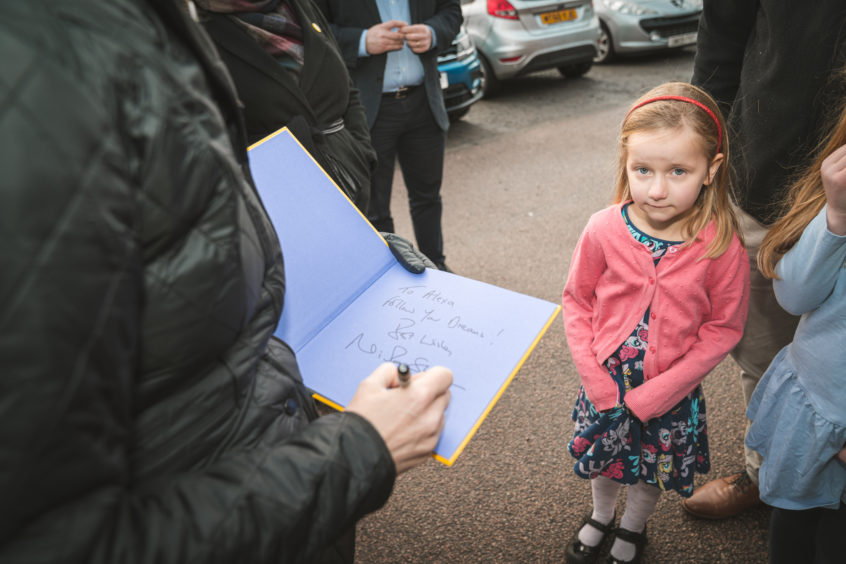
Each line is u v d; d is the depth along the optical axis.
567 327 1.41
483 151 4.97
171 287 0.48
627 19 6.59
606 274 1.34
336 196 1.04
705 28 1.50
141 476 0.54
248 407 0.64
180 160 0.47
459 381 0.81
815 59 1.18
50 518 0.40
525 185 4.26
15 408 0.36
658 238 1.27
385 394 0.66
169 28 0.53
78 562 0.40
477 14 6.04
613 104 5.78
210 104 0.53
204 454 0.59
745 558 1.61
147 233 0.46
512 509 1.82
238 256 0.54
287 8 1.48
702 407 1.41
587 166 4.48
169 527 0.47
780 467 1.19
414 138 2.73
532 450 2.03
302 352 0.91
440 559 1.68
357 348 0.90
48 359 0.37
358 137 1.82
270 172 1.00
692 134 1.12
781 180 1.33
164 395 0.54
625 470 1.37
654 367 1.28
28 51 0.37
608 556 1.61
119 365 0.43
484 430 2.14
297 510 0.54
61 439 0.38
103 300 0.40
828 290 1.06
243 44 1.37
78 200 0.38
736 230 1.26
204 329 0.52
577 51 6.03
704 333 1.28
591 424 1.40
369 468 0.59
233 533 0.50
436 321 0.93
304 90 1.52
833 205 0.97
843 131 1.03
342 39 2.44
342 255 1.01
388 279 1.04
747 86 1.36
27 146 0.36
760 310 1.49
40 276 0.36
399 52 2.52
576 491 1.87
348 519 0.58
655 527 1.72
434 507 1.85
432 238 2.97
